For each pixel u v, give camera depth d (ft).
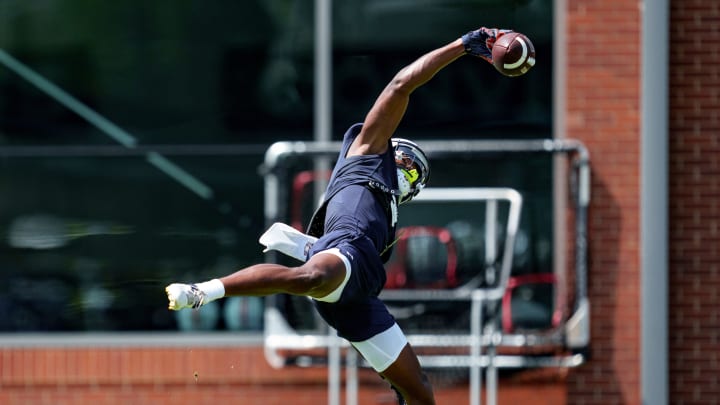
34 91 121.29
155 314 119.85
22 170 120.88
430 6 120.88
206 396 118.11
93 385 118.52
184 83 121.29
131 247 120.47
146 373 118.21
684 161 119.34
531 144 115.96
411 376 80.48
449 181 118.21
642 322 116.47
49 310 120.06
